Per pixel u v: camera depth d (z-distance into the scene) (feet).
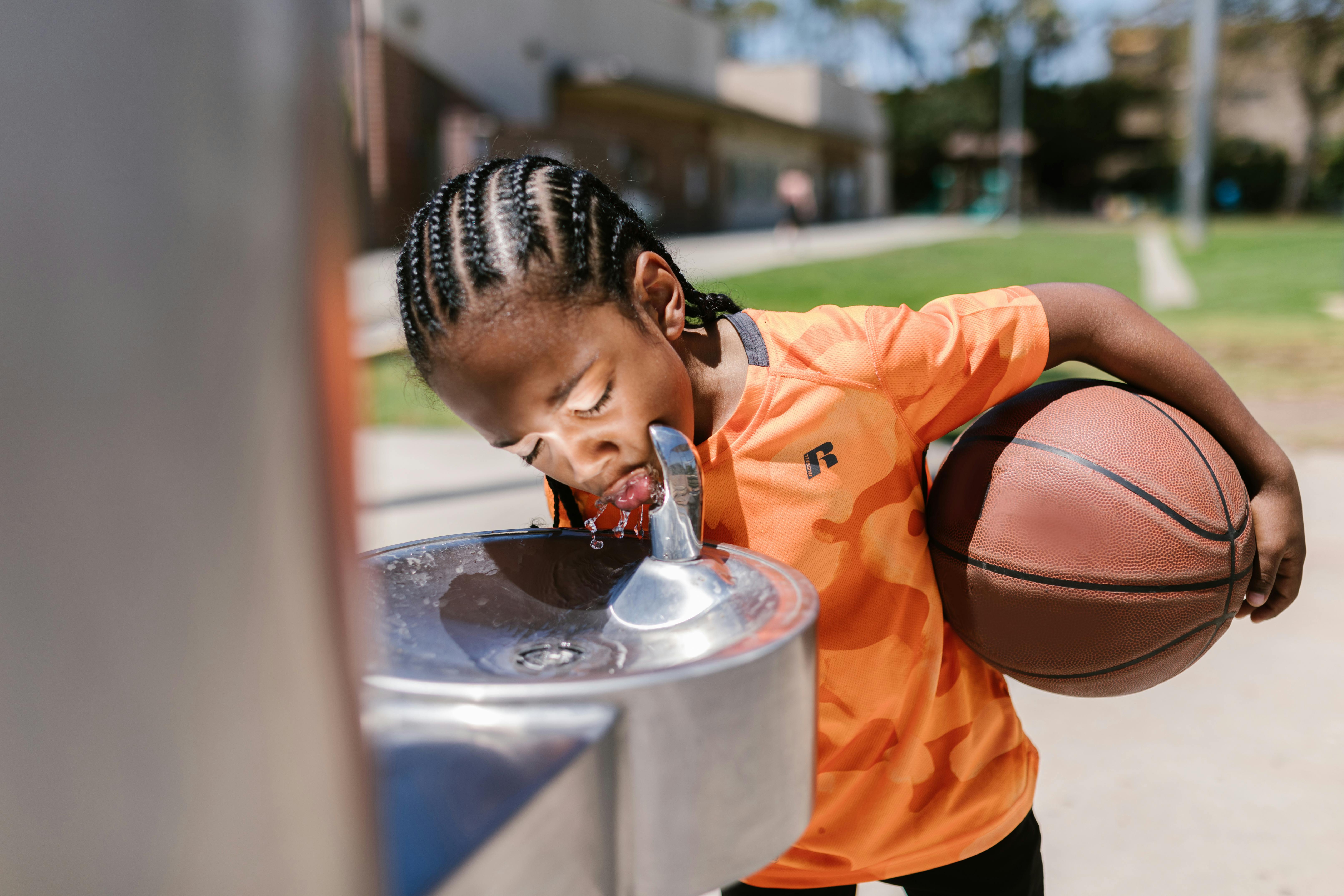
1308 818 6.64
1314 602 9.91
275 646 0.88
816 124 120.06
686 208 90.89
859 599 3.72
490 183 3.04
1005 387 3.95
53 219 0.79
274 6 0.84
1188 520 3.87
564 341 2.89
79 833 0.85
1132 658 3.94
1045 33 156.35
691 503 2.82
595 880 1.67
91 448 0.81
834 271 47.93
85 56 0.78
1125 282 43.21
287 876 0.92
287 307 0.86
